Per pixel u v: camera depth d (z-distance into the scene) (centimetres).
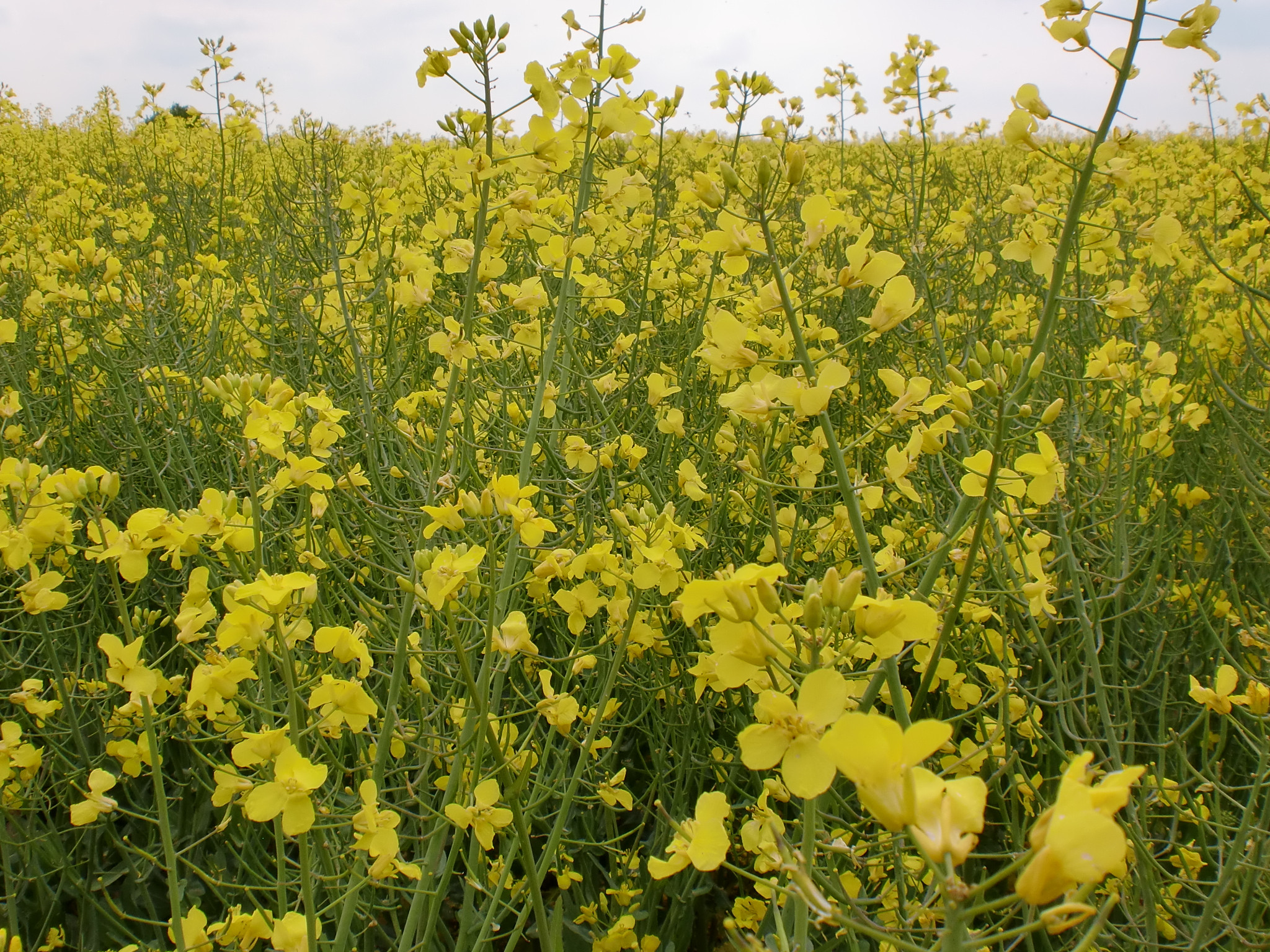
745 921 235
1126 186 168
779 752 96
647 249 398
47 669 250
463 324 274
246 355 460
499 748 150
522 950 270
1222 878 171
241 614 145
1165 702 216
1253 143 703
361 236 438
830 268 372
